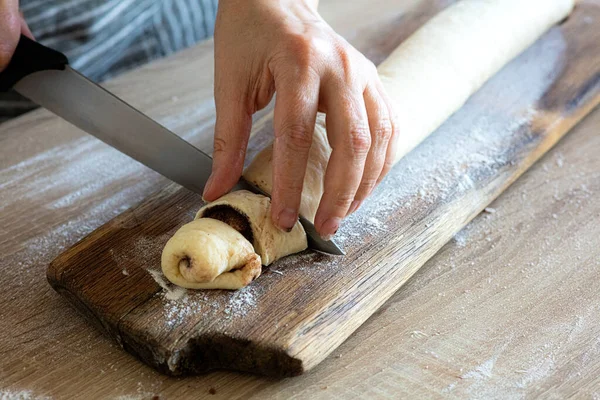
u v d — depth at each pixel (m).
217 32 0.43
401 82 0.52
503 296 0.43
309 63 0.39
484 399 0.38
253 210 0.42
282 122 0.38
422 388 0.38
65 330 0.41
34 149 0.56
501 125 0.55
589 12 0.68
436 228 0.45
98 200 0.51
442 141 0.53
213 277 0.40
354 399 0.38
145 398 0.38
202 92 0.61
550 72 0.60
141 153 0.45
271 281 0.41
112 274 0.42
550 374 0.39
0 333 0.41
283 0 0.42
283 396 0.38
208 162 0.45
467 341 0.40
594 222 0.48
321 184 0.44
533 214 0.49
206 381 0.39
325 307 0.40
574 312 0.42
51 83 0.45
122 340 0.40
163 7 0.67
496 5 0.60
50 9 0.60
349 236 0.45
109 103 0.45
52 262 0.42
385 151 0.41
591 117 0.58
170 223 0.45
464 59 0.55
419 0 0.73
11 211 0.50
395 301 0.43
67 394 0.38
